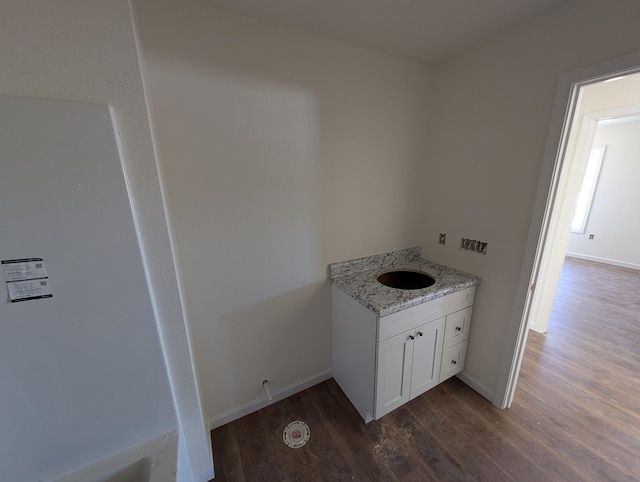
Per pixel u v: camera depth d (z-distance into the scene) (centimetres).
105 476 88
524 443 141
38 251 72
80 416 86
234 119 125
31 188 69
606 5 99
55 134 69
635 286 347
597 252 450
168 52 107
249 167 133
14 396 77
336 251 173
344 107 153
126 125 77
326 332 183
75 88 71
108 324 84
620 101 188
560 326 254
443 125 176
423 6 113
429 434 149
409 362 152
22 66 66
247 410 164
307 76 138
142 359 91
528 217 136
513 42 131
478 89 152
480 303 168
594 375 189
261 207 141
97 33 70
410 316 143
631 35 95
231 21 116
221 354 148
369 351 143
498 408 164
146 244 87
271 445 145
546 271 234
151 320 90
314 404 171
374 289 154
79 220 75
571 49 111
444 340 164
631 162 403
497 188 149
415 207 198
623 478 123
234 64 120
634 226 409
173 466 88
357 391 162
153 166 83
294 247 157
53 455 85
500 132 143
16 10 63
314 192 155
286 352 171
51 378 80
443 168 180
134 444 96
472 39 142
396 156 179
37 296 75
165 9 104
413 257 206
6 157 66
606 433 145
